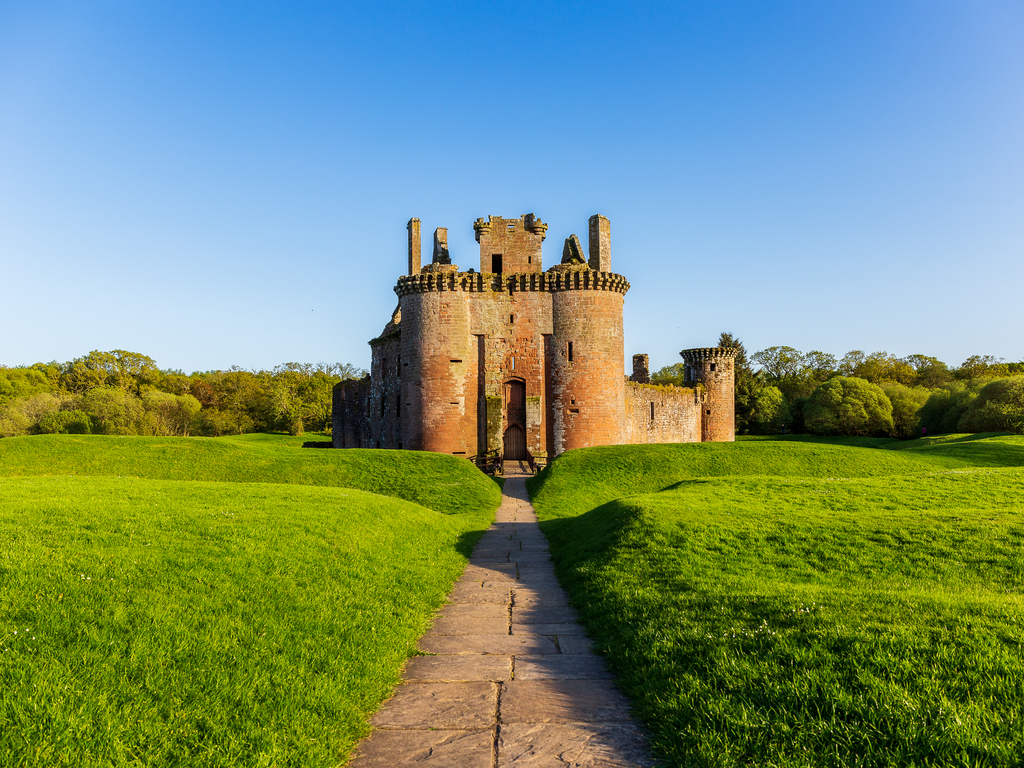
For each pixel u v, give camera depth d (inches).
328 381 4995.1
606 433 2073.1
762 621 368.2
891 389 4069.9
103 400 3189.0
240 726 272.1
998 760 224.2
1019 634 313.9
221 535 544.7
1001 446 1884.8
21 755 230.8
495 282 2107.5
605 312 2097.7
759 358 5211.6
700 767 243.9
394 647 391.5
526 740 281.0
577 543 751.1
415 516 871.1
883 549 571.8
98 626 333.1
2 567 387.5
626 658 363.6
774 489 925.2
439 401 2058.3
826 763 235.0
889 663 290.8
